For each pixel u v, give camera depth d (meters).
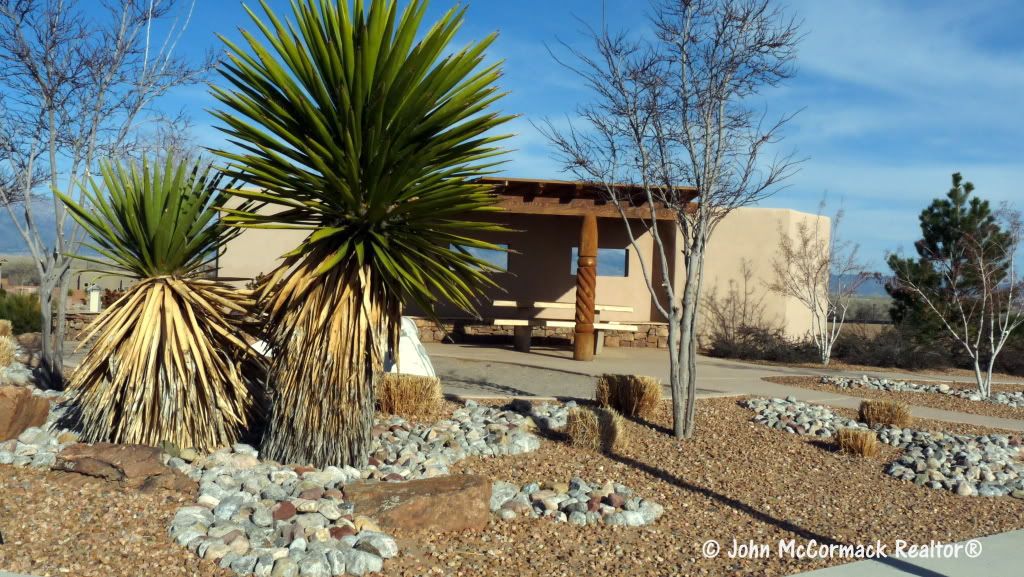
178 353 5.60
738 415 9.30
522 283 17.80
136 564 3.84
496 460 6.64
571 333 17.72
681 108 7.61
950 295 16.86
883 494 6.43
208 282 6.02
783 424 8.71
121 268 5.95
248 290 6.12
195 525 4.25
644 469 6.63
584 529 5.00
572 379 12.05
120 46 8.34
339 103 5.20
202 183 6.00
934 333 17.00
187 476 5.05
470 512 4.84
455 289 5.34
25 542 3.98
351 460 5.61
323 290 5.44
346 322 5.37
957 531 5.53
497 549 4.53
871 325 22.53
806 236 17.95
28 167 8.34
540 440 7.44
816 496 6.21
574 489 5.75
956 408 11.37
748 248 17.89
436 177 5.22
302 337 5.39
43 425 6.30
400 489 4.89
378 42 5.13
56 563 3.77
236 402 5.94
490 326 17.17
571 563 4.41
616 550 4.67
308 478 5.16
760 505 5.87
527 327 15.66
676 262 17.41
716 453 7.32
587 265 14.48
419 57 5.07
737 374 13.97
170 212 5.67
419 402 8.08
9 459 5.30
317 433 5.44
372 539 4.26
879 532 5.38
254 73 5.24
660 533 5.06
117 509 4.51
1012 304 13.77
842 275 18.14
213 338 5.92
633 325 16.27
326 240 5.53
